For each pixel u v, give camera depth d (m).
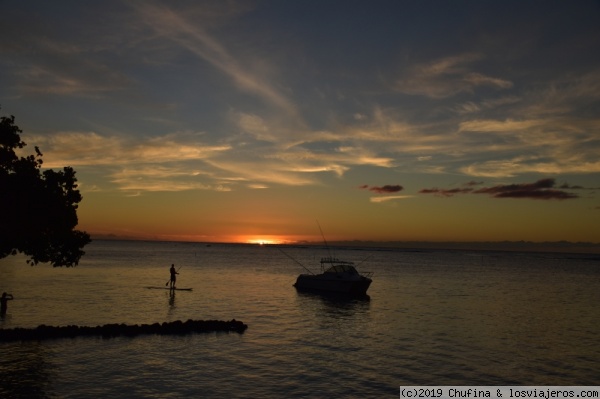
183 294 41.97
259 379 16.59
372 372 17.95
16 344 20.28
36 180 20.98
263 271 82.06
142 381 15.84
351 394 15.34
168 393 14.73
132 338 22.16
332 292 45.38
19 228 19.88
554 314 35.75
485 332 27.00
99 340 21.52
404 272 93.12
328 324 28.56
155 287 46.75
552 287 63.94
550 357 21.11
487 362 19.95
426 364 19.36
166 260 114.81
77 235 23.11
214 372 17.25
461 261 183.38
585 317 34.38
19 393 14.21
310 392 15.40
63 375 16.16
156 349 20.30
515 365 19.58
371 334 25.56
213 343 21.91
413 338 24.67
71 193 22.62
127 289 44.44
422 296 46.75
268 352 20.59
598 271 119.88
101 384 15.35
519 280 77.62
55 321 26.33
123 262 97.94
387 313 33.88
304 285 48.72
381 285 59.72
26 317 27.38
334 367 18.47
